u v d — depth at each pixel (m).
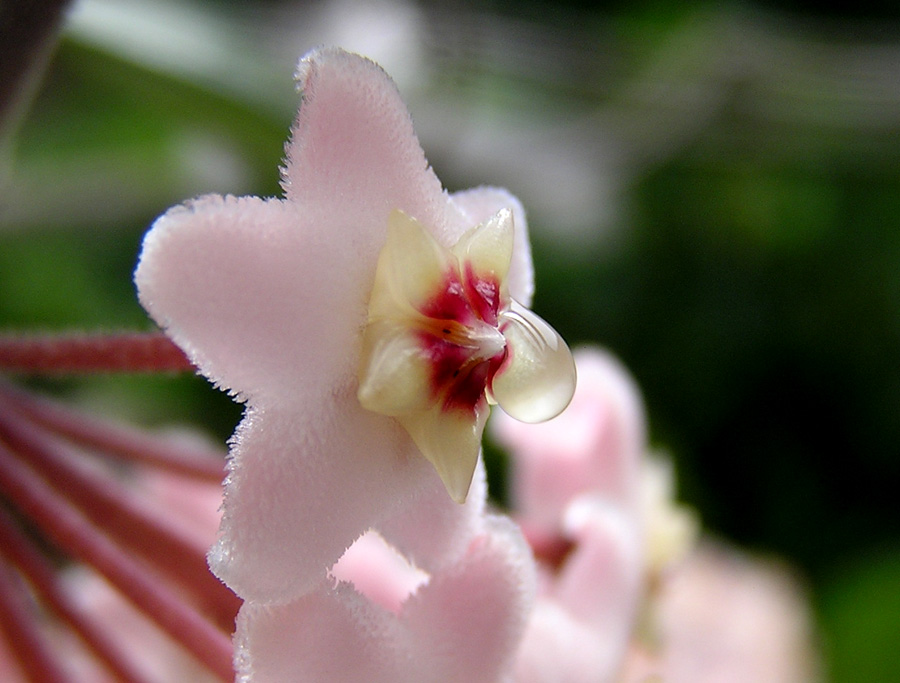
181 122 0.07
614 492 0.05
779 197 0.13
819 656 0.11
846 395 0.14
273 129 0.07
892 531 0.14
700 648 0.09
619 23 0.11
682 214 0.13
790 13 0.12
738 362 0.14
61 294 0.10
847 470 0.14
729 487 0.14
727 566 0.11
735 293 0.13
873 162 0.11
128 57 0.07
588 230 0.12
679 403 0.14
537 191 0.11
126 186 0.08
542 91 0.09
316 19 0.08
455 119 0.09
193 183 0.08
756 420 0.14
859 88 0.09
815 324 0.13
